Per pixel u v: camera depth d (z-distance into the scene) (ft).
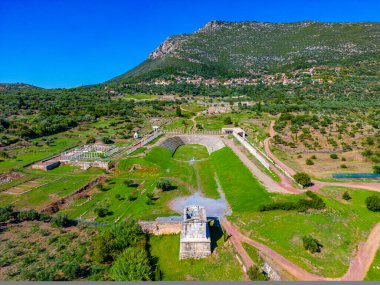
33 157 398.83
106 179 341.41
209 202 279.49
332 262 175.94
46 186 313.94
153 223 224.94
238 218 236.43
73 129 559.79
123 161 380.99
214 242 206.28
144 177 350.02
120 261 169.17
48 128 519.19
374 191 278.26
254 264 177.58
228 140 485.97
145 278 159.94
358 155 393.91
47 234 216.13
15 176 337.31
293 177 300.61
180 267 185.98
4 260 179.83
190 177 354.13
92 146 454.40
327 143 447.83
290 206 237.45
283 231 207.82
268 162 361.51
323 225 213.05
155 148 438.40
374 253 185.88
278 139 465.06
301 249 188.24
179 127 599.16
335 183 302.25
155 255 200.64
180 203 279.69
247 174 324.39
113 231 205.36
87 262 183.21
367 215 236.22
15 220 237.66
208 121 644.69
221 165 383.65
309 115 623.77
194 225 194.90
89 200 287.69
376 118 577.43
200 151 474.49
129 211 262.67
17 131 488.85
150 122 641.81
